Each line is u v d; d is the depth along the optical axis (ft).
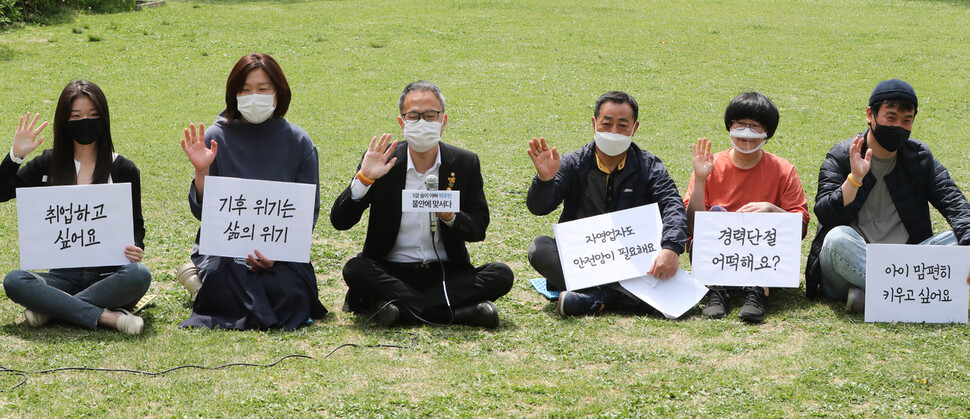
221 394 13.94
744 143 19.19
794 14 67.82
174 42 52.80
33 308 16.58
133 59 48.65
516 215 26.07
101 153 17.39
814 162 32.63
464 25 59.77
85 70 45.93
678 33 59.06
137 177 17.97
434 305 17.52
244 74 17.75
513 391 14.28
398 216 17.97
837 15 67.67
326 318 18.08
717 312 18.13
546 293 19.51
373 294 17.60
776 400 14.02
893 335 16.98
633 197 19.10
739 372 15.10
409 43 54.19
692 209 19.20
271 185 17.62
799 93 44.75
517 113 39.91
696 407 13.79
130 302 17.35
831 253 18.30
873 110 18.70
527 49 53.52
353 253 22.52
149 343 16.07
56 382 14.23
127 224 17.15
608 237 18.62
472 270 18.21
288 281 17.53
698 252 18.62
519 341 16.69
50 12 58.90
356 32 56.90
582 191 19.27
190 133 17.40
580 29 59.62
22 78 43.73
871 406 13.85
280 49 52.03
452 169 18.12
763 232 18.62
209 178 17.46
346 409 13.51
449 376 14.87
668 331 17.25
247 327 17.12
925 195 19.26
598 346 16.33
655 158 19.38
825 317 18.12
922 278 17.75
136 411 13.30
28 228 16.79
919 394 14.26
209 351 15.78
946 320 17.71
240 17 60.95
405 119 17.44
